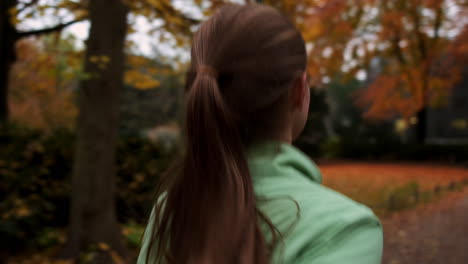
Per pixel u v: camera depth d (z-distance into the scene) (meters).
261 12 0.58
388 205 8.30
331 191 0.55
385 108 24.62
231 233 0.50
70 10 3.99
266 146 0.58
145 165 6.22
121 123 23.17
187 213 0.53
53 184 5.20
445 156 23.06
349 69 21.83
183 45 4.48
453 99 36.97
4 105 7.68
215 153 0.53
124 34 4.04
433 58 21.88
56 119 15.88
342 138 27.38
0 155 4.85
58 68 3.53
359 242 0.48
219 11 0.61
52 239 4.34
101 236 3.99
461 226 6.88
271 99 0.55
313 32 4.79
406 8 20.28
